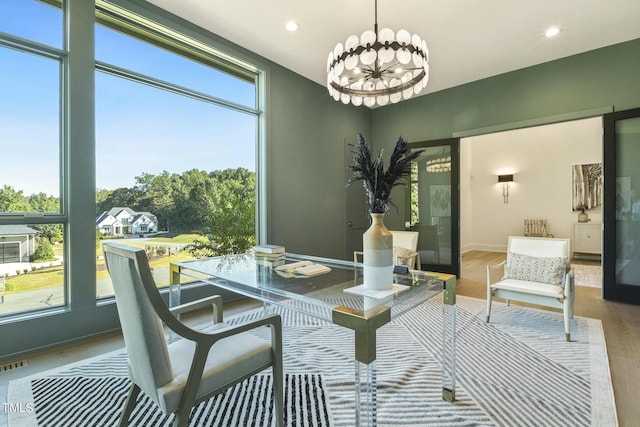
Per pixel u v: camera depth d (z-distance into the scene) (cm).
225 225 354
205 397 117
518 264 295
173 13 289
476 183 802
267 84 376
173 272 219
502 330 263
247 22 303
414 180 499
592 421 148
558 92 374
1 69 221
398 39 220
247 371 131
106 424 146
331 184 468
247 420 150
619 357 213
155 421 149
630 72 333
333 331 265
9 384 182
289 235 405
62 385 180
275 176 387
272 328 138
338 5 276
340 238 484
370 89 297
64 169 242
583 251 641
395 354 221
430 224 486
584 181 665
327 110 462
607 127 345
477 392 172
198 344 112
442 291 166
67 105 239
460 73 414
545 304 256
